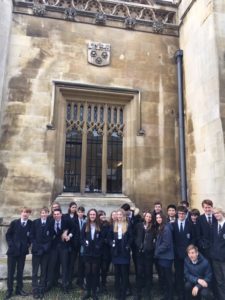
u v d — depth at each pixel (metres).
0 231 7.16
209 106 7.43
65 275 5.75
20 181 7.52
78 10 8.76
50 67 8.29
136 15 9.44
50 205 7.57
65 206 7.63
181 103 8.77
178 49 9.34
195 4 8.45
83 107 8.58
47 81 8.19
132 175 8.27
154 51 9.16
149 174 8.33
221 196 6.70
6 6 7.87
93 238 5.54
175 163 8.56
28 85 8.04
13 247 5.53
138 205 8.08
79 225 6.16
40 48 8.32
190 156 8.30
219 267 5.08
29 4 8.46
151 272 5.53
